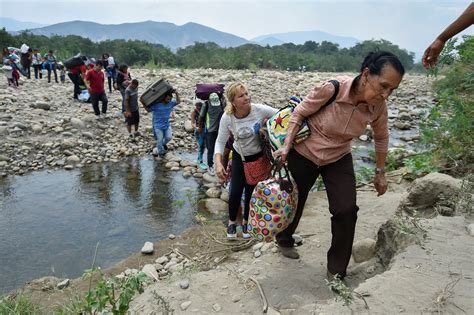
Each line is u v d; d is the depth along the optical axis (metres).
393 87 2.71
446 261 2.80
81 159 8.92
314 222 4.98
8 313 3.55
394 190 5.80
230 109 4.21
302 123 3.24
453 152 5.80
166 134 9.20
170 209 6.67
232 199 4.73
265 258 3.96
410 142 10.52
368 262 3.59
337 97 3.02
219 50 59.16
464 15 2.84
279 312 2.99
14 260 5.22
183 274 3.70
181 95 14.60
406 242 3.15
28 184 7.62
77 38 71.75
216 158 4.38
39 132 9.88
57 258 5.28
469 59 6.00
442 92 6.38
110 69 14.91
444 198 3.76
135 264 4.92
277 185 3.38
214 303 3.13
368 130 10.87
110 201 6.97
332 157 3.23
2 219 6.29
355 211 3.14
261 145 4.25
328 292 3.33
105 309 3.01
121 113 11.68
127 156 9.20
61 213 6.53
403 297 2.49
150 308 3.07
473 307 2.35
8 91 13.27
